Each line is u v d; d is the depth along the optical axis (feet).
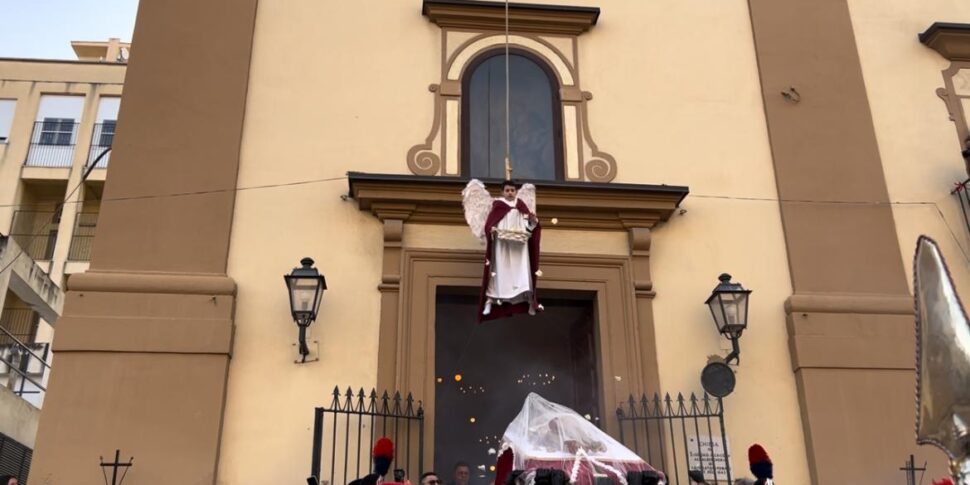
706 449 22.99
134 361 21.72
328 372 22.65
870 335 24.43
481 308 22.03
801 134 27.22
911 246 26.20
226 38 26.22
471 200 23.00
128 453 20.88
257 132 25.31
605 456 17.06
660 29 28.50
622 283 24.61
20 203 69.10
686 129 27.04
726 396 23.56
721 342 24.26
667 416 22.61
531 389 27.48
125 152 24.17
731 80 27.99
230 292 22.77
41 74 73.61
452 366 28.53
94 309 22.11
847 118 27.66
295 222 24.31
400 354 22.89
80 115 72.64
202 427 21.33
